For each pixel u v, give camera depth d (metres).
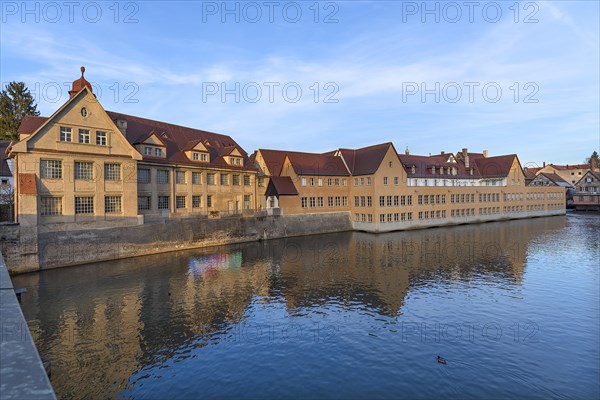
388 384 13.88
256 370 14.96
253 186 54.97
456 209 67.50
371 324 19.52
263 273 30.66
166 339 17.81
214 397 13.14
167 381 14.17
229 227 46.38
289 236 53.41
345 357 15.99
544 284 26.70
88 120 33.84
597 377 14.27
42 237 30.47
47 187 31.06
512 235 52.09
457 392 13.38
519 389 13.53
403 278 28.75
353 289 25.86
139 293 24.86
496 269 31.55
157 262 34.31
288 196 54.91
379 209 57.03
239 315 20.92
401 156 70.62
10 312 6.02
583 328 18.75
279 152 61.84
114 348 16.89
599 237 49.56
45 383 3.66
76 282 27.19
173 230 40.34
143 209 39.41
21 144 29.28
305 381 14.14
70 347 16.97
